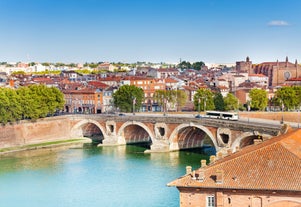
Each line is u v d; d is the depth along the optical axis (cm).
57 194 14075
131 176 16012
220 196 7775
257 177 7719
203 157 19362
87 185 14988
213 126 18762
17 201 13525
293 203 7450
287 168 7744
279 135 10769
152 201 12950
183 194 8000
